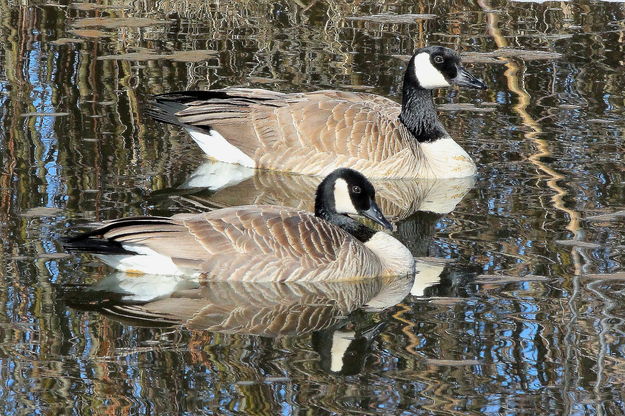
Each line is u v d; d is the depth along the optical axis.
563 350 10.59
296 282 12.60
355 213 13.73
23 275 12.22
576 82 21.50
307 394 9.48
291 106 17.81
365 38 23.95
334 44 23.47
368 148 17.58
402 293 12.48
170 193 15.60
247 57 22.36
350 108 17.89
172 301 11.90
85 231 13.50
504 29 24.91
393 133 17.77
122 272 12.51
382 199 16.52
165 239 12.31
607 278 12.55
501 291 12.27
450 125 19.50
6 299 11.54
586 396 9.57
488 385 9.80
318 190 13.91
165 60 21.94
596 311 11.58
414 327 11.29
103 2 25.92
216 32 24.11
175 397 9.34
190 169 17.00
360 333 11.12
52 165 16.25
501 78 21.78
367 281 12.95
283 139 17.62
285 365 10.17
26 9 25.08
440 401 9.38
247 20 25.20
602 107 20.17
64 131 17.83
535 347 10.69
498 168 17.36
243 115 17.77
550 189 16.16
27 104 19.02
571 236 14.07
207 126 17.70
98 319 11.15
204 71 21.30
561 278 12.62
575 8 26.50
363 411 9.14
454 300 12.09
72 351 10.30
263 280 12.52
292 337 10.95
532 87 21.33
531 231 14.32
